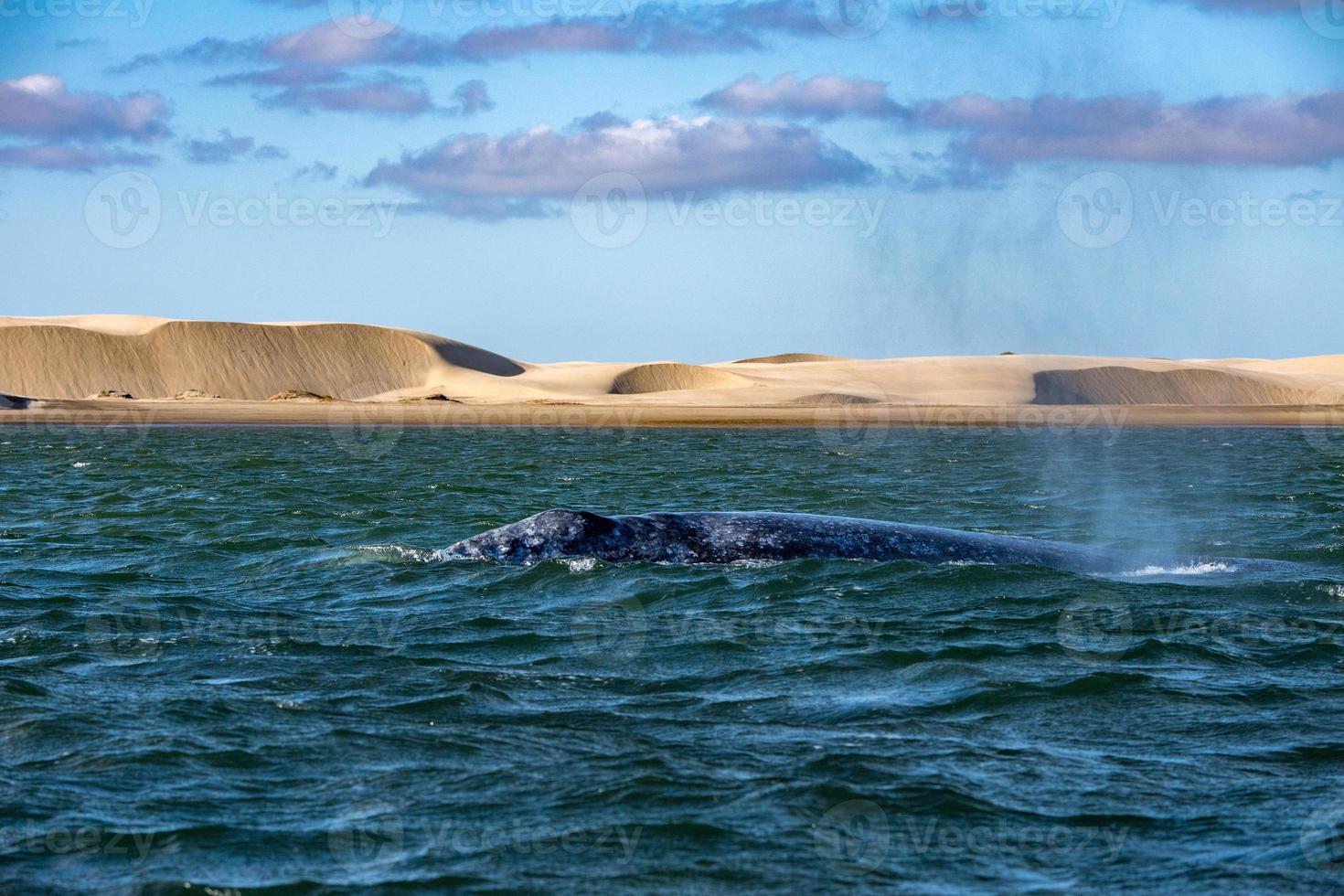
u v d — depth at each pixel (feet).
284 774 73.00
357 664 98.07
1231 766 74.74
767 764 74.43
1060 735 80.53
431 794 70.08
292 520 190.39
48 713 83.10
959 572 130.72
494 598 122.42
